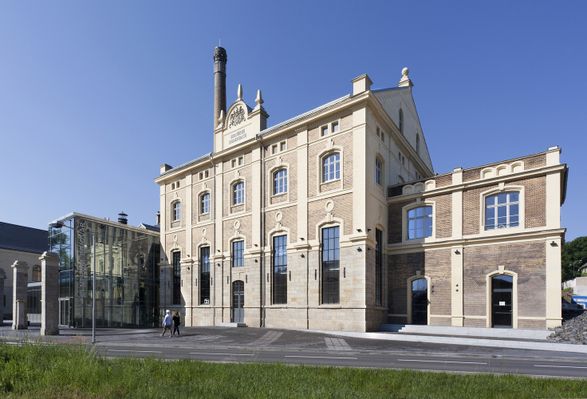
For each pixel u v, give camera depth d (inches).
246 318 1270.9
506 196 967.0
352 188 1061.1
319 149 1156.5
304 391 304.2
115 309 1526.8
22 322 1301.7
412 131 1524.4
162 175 1676.9
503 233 946.7
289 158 1232.8
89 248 1469.0
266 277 1239.5
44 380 312.8
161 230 1674.5
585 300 1942.7
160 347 755.4
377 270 1094.4
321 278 1104.2
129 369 367.6
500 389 335.3
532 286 894.4
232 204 1401.3
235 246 1374.3
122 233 1599.4
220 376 370.6
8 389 304.2
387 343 803.4
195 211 1539.1
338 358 595.5
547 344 716.7
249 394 293.4
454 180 1050.7
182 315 1514.5
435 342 820.0
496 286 952.3
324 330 1051.3
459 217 1024.2
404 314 1092.5
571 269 3029.0
